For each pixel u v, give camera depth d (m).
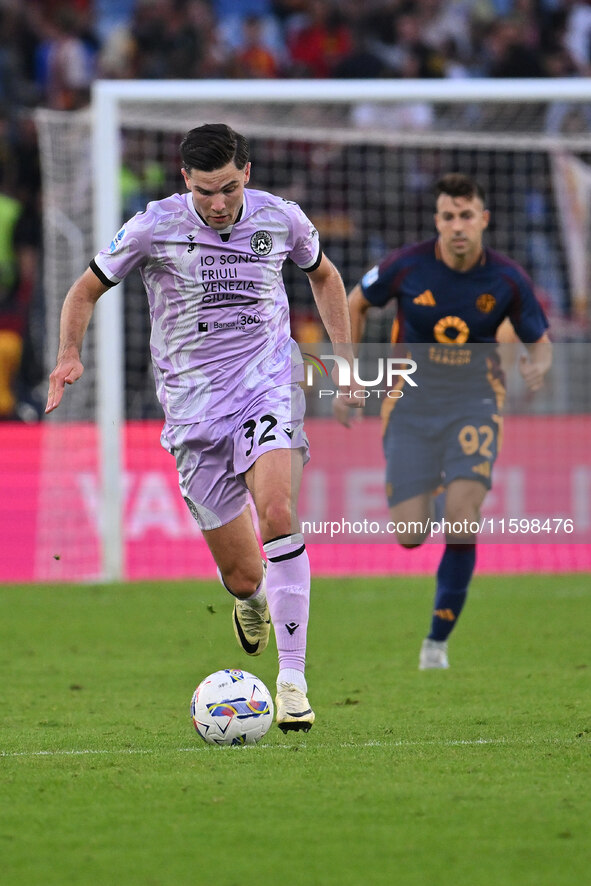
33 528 38.53
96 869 10.93
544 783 13.79
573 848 11.42
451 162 51.22
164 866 10.99
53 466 38.81
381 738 16.66
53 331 40.91
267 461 16.06
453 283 23.02
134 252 16.47
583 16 60.03
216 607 31.75
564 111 51.75
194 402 16.91
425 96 34.47
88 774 14.43
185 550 38.22
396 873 10.77
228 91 34.69
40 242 50.88
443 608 23.02
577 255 47.16
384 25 58.91
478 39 59.06
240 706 16.20
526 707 19.16
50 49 57.53
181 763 14.98
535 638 26.84
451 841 11.65
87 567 38.78
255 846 11.55
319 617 30.30
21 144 52.38
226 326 16.72
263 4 60.44
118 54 57.47
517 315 23.38
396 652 25.39
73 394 40.31
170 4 58.75
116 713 19.08
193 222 16.47
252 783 13.85
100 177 34.81
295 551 16.14
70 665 24.09
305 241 17.06
